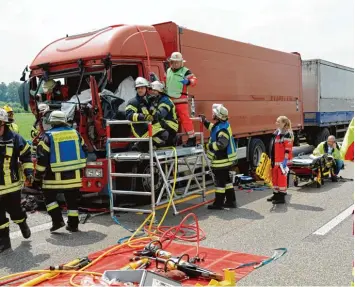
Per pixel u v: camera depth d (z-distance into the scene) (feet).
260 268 16.06
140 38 27.14
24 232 20.04
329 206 26.45
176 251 18.13
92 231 21.95
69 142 21.49
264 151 43.37
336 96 65.92
